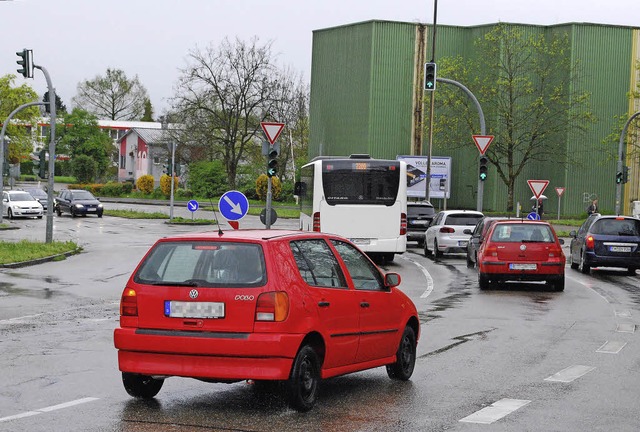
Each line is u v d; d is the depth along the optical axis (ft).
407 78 228.84
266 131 84.58
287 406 26.99
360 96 230.68
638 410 27.43
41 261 89.97
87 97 438.81
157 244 27.68
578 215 217.15
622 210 221.46
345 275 29.43
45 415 25.82
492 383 31.96
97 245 116.57
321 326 27.12
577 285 77.30
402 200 93.91
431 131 201.36
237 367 25.86
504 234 71.10
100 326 46.06
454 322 50.08
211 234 27.76
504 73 206.39
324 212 93.66
